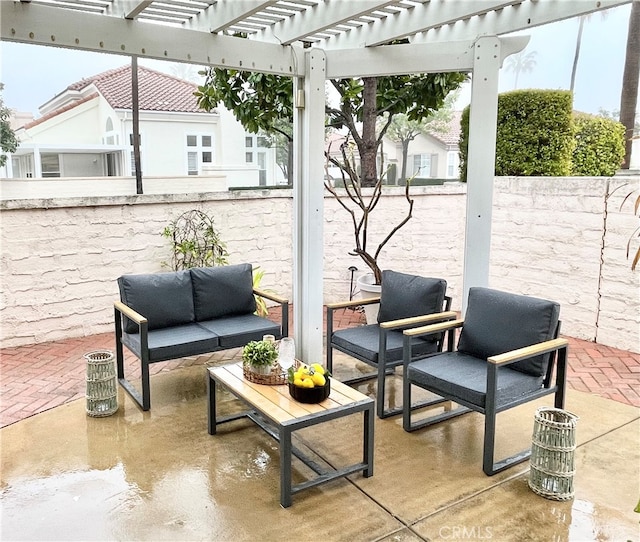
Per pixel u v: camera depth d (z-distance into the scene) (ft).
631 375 15.01
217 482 9.75
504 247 19.89
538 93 18.84
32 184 33.78
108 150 42.11
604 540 8.18
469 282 14.44
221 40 13.34
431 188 21.89
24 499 9.19
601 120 19.95
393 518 8.73
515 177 19.24
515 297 11.59
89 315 18.85
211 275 14.96
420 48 14.10
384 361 12.37
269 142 46.44
